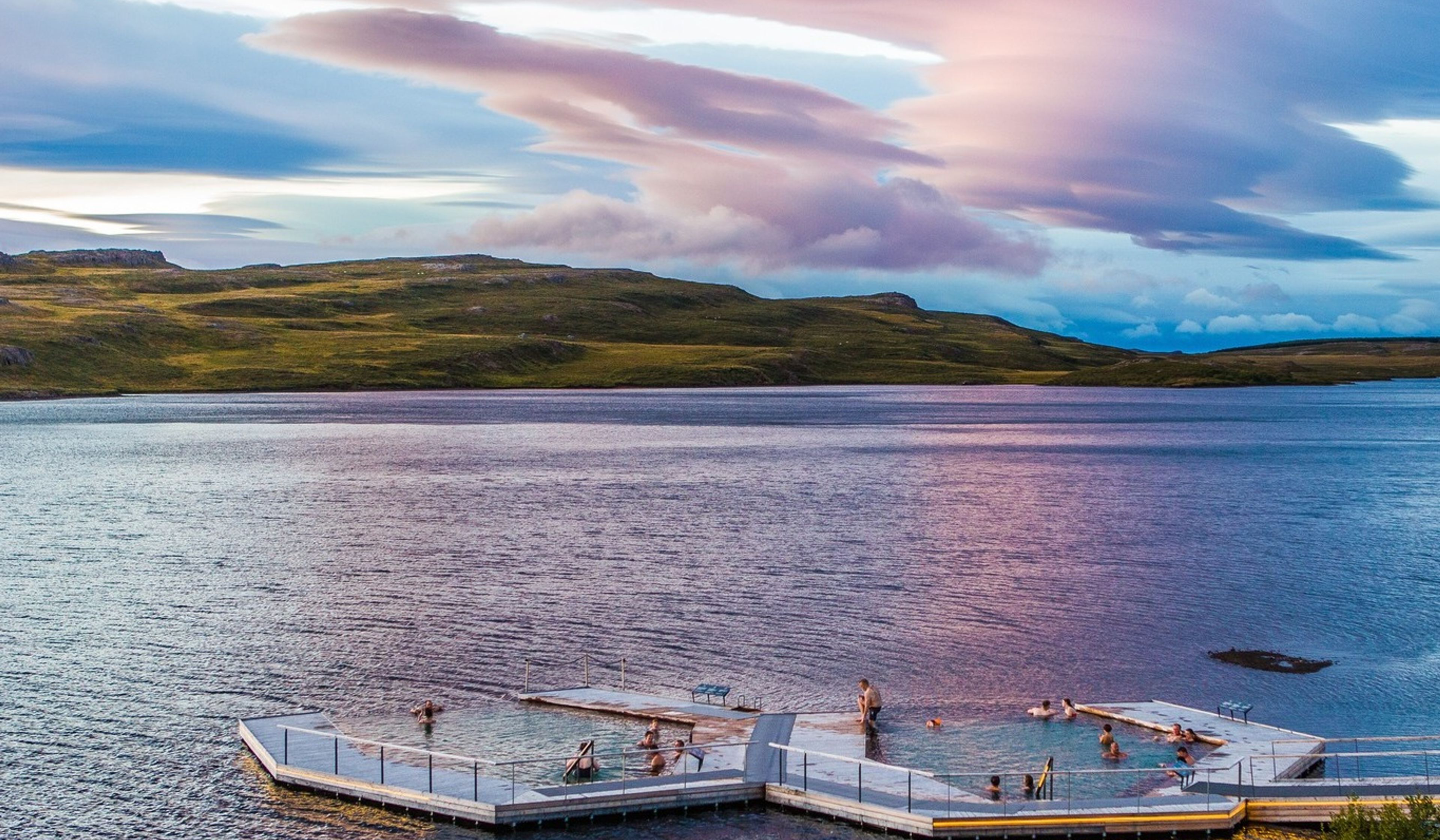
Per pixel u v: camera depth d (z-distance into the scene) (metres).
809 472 164.00
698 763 49.09
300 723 54.25
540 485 147.62
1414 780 46.75
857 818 44.75
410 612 76.50
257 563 93.12
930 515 121.31
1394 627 73.75
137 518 118.75
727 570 90.50
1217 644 69.69
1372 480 158.25
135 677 61.88
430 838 43.53
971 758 50.41
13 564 92.88
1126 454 196.75
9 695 58.66
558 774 48.19
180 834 43.53
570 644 68.81
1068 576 88.69
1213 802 44.94
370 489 143.62
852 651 67.50
